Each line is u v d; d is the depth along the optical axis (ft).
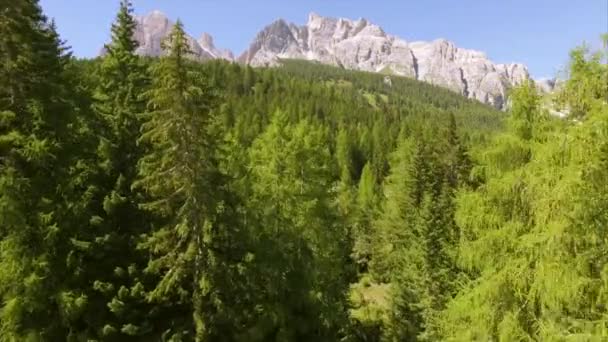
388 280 166.09
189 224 62.08
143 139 63.05
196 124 61.31
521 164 46.96
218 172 66.28
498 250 45.16
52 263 59.88
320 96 593.01
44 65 63.62
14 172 58.80
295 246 83.61
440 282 102.17
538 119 46.32
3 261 59.26
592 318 38.60
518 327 41.60
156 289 61.67
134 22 75.31
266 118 419.54
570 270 37.55
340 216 103.24
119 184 65.57
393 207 188.85
